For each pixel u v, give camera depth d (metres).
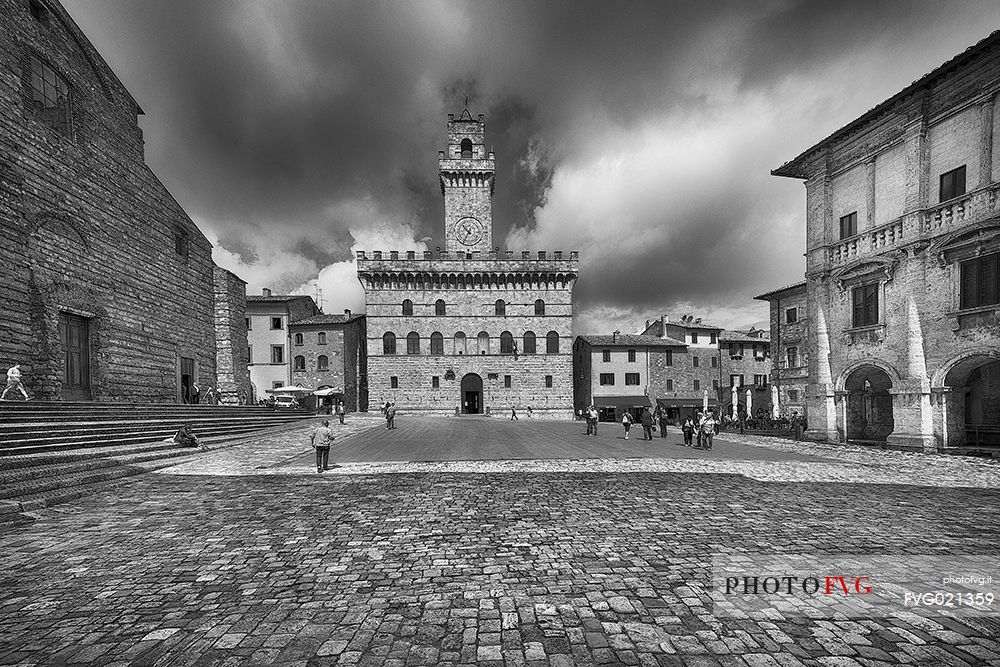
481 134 63.09
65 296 24.83
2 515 9.84
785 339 41.72
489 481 13.90
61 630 5.30
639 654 4.73
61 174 24.86
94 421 19.95
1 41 21.69
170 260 34.47
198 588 6.40
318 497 11.80
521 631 5.21
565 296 58.81
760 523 9.34
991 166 17.92
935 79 19.30
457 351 57.59
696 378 62.34
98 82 27.94
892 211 21.61
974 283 18.39
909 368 20.52
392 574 6.84
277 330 63.34
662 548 7.86
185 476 14.76
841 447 22.50
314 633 5.21
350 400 62.44
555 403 57.53
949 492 12.23
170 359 34.19
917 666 4.46
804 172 26.58
